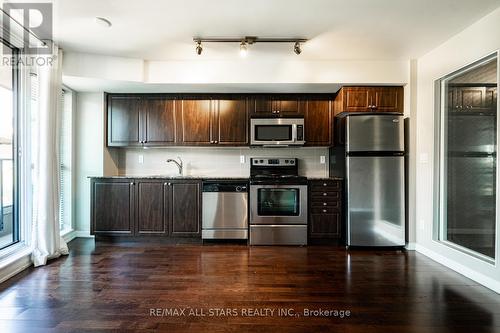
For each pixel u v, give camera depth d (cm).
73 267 274
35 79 286
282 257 311
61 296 215
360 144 338
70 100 370
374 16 238
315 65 337
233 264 287
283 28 259
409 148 342
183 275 257
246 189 360
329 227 358
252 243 357
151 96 384
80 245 350
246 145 384
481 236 260
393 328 178
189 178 362
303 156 420
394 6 223
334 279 251
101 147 379
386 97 348
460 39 269
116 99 384
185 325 179
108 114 384
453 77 293
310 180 358
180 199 362
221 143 385
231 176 419
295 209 359
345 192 350
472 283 244
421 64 330
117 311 195
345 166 348
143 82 336
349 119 339
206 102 385
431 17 240
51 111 284
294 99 384
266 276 257
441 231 307
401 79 338
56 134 292
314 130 383
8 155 279
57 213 299
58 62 296
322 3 219
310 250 337
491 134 248
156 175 418
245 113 385
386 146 337
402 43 292
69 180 372
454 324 182
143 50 308
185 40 283
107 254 316
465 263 262
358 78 337
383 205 339
